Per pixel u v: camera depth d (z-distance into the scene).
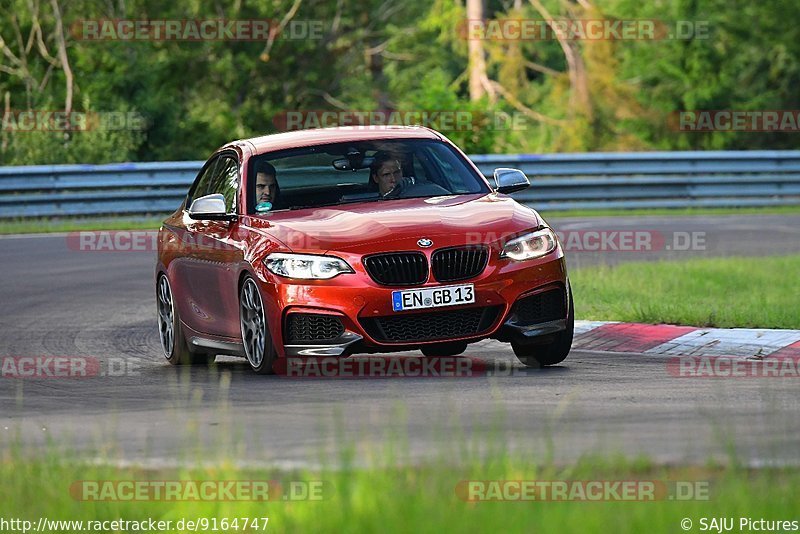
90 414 25.64
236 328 32.16
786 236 70.00
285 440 21.19
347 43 154.75
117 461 19.62
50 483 17.70
